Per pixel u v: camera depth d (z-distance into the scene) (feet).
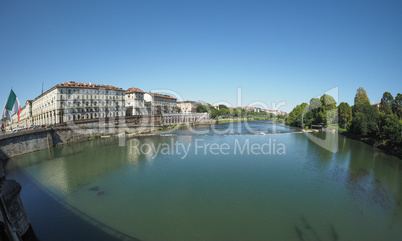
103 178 101.50
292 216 66.39
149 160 134.92
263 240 54.65
